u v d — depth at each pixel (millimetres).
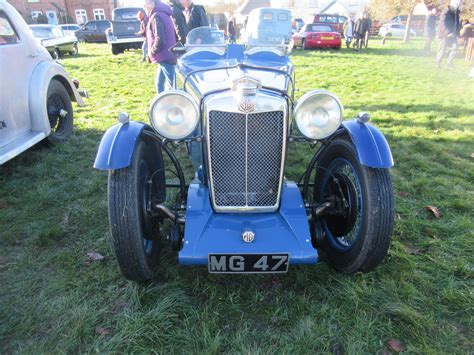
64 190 3648
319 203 2725
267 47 3514
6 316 2131
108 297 2281
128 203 2066
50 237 2900
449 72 10594
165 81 5652
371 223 2115
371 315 2131
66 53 15422
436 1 19453
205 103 2178
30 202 3430
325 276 2439
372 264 2219
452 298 2240
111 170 2119
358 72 10602
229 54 3309
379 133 2230
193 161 3102
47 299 2268
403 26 29922
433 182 3801
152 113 2107
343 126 2326
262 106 2113
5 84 3805
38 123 4266
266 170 2244
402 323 2068
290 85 2916
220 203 2309
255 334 2016
